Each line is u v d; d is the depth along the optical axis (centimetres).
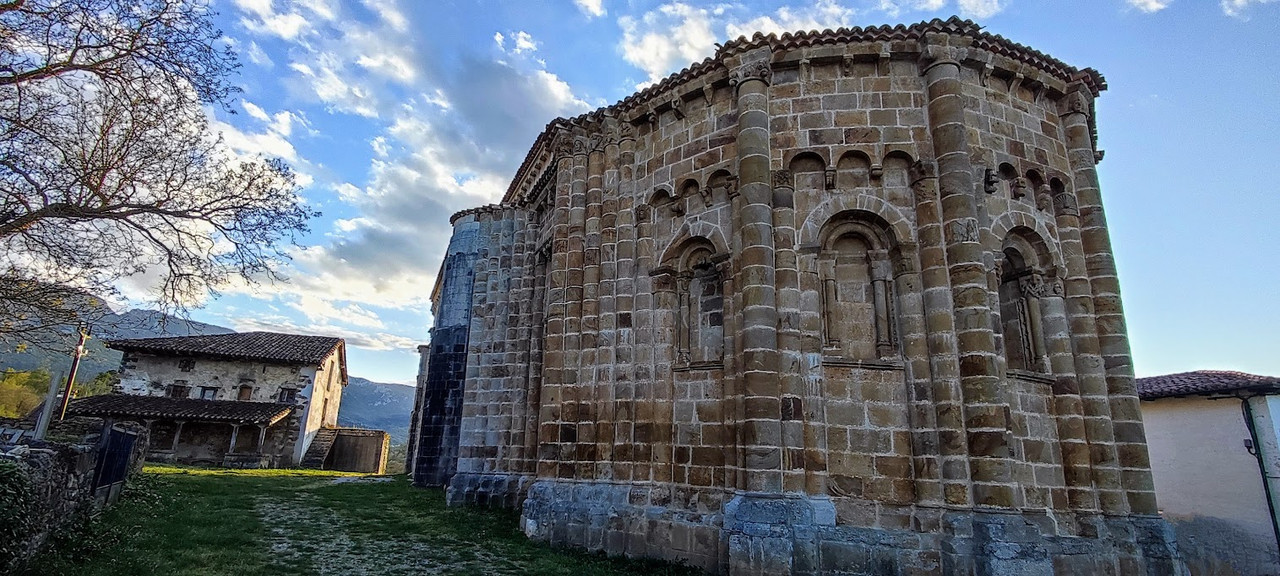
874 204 1524
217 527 1565
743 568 1273
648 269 1748
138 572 1109
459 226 3012
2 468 987
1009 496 1275
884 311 1488
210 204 1457
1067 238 1639
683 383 1608
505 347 2522
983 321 1373
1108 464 1477
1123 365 1553
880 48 1585
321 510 1989
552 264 1977
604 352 1745
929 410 1382
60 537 1158
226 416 4394
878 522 1347
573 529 1609
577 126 2008
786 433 1377
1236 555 2184
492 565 1396
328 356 5212
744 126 1577
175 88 1398
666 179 1767
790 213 1524
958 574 1234
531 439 2223
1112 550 1380
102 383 5588
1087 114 1764
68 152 1324
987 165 1552
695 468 1531
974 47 1597
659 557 1491
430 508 2155
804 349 1445
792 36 1603
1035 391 1477
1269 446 2155
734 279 1552
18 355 1652
